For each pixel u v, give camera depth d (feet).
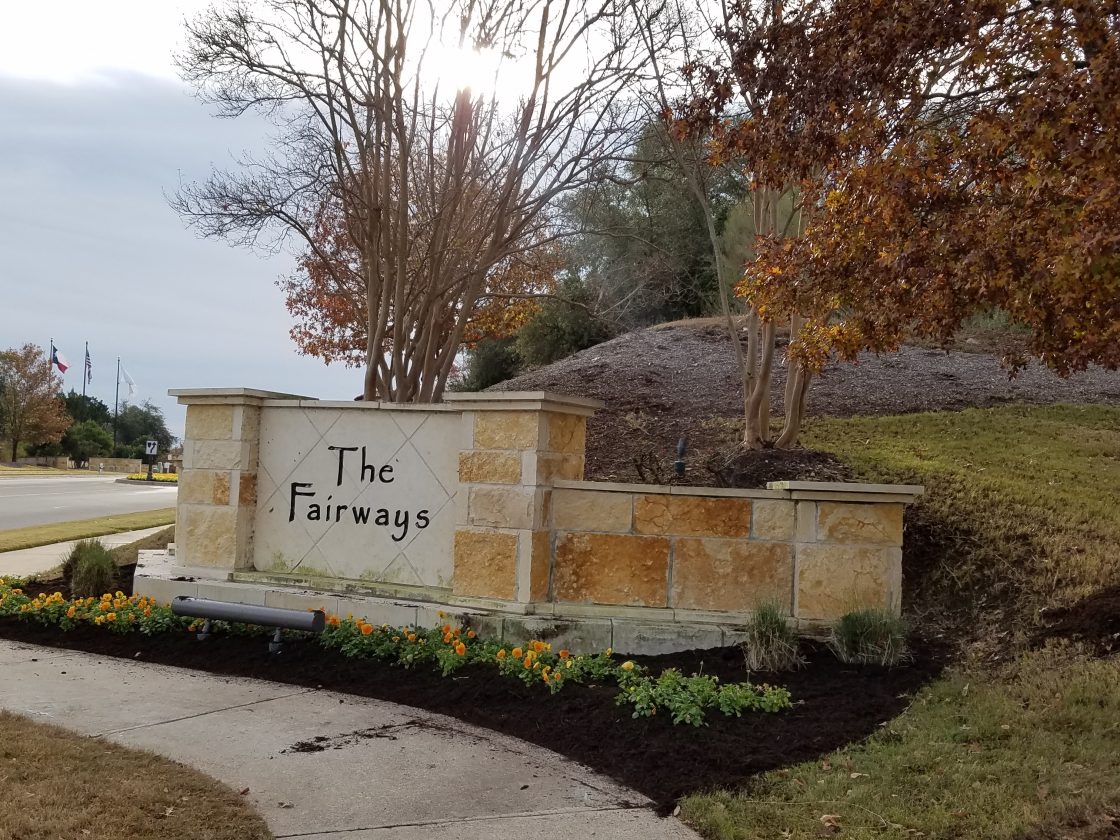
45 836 12.06
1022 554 25.22
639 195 46.93
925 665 20.44
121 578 32.12
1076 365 24.84
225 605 24.20
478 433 24.58
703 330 59.77
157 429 350.02
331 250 49.47
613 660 22.00
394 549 26.16
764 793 14.66
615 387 48.75
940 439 36.58
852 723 17.35
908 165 20.85
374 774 15.89
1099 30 18.58
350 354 61.52
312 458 27.50
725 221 68.39
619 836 13.43
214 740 17.43
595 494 24.22
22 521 68.08
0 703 19.22
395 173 41.11
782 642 20.59
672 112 33.55
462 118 36.11
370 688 21.26
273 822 13.65
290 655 23.40
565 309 58.39
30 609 27.20
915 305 22.40
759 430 34.73
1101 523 26.50
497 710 19.34
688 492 23.61
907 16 20.52
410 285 38.55
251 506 27.99
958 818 13.23
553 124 36.88
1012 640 20.89
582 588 24.07
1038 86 19.53
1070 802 13.23
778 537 23.18
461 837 13.30
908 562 26.21
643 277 42.29
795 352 26.94
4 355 219.82
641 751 16.58
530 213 38.19
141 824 12.77
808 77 22.79
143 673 22.63
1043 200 19.62
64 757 15.42
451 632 22.65
